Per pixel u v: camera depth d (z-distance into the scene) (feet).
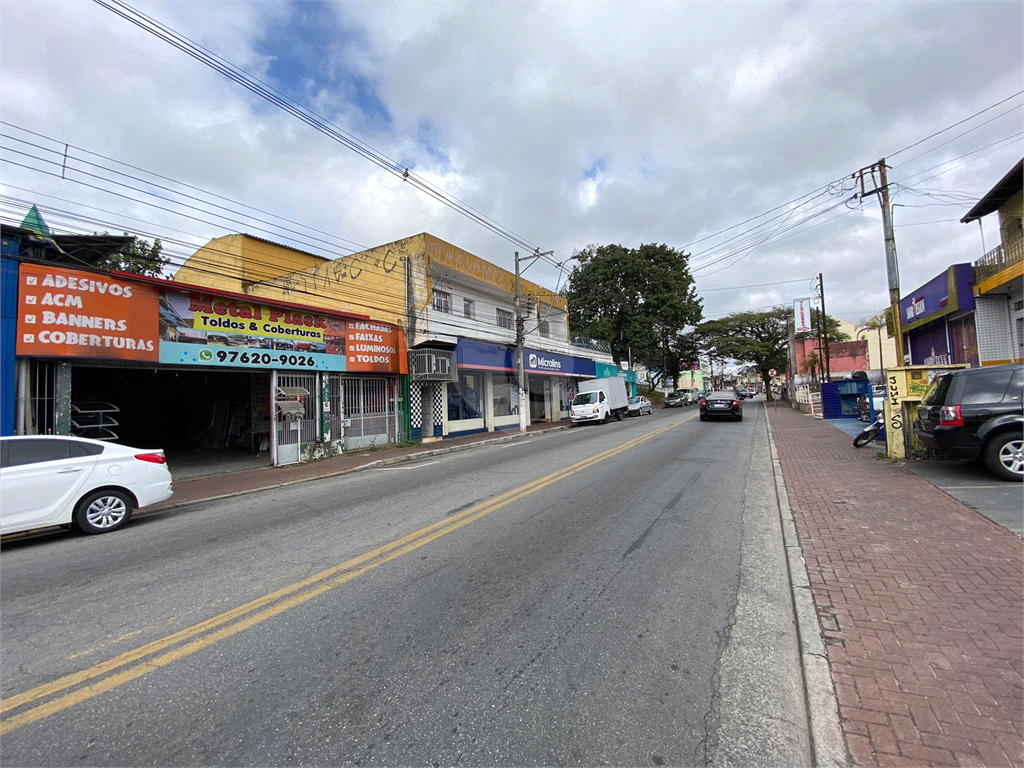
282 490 34.09
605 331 119.55
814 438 49.19
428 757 7.92
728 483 29.04
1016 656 9.96
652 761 7.83
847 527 18.79
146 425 58.85
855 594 13.11
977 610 11.82
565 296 115.03
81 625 12.88
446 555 17.25
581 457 40.27
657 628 12.09
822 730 8.31
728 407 76.69
